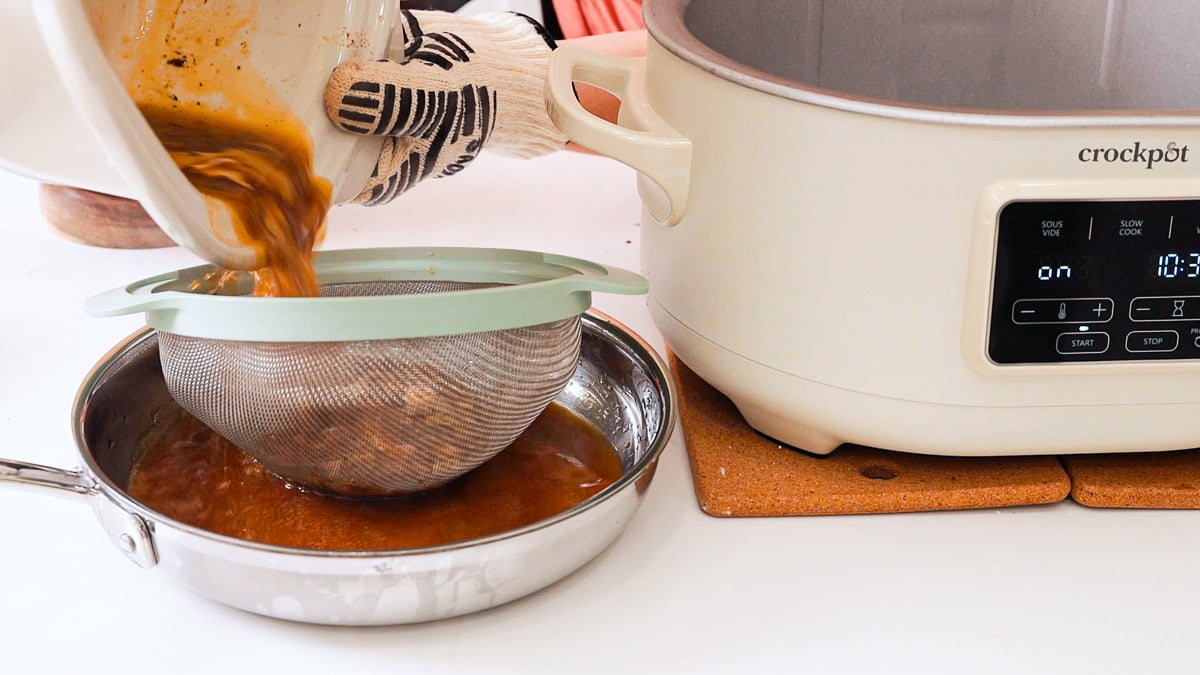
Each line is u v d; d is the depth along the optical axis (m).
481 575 0.45
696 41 0.55
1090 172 0.47
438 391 0.49
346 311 0.46
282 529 0.53
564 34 1.48
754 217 0.51
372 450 0.50
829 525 0.55
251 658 0.46
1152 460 0.58
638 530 0.54
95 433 0.54
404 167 0.65
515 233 0.87
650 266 0.62
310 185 0.57
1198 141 0.46
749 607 0.49
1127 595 0.50
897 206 0.48
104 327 0.73
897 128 0.47
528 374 0.52
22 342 0.71
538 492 0.56
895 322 0.50
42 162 0.48
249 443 0.51
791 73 0.75
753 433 0.61
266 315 0.46
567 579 0.51
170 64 0.55
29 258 0.83
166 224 0.44
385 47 0.62
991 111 0.46
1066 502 0.57
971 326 0.49
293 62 0.58
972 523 0.55
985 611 0.49
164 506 0.54
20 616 0.48
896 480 0.56
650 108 0.58
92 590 0.50
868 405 0.52
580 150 1.06
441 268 0.62
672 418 0.53
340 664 0.46
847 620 0.48
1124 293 0.49
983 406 0.51
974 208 0.47
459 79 0.64
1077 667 0.45
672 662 0.46
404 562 0.43
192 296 0.47
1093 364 0.50
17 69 0.45
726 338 0.55
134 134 0.40
